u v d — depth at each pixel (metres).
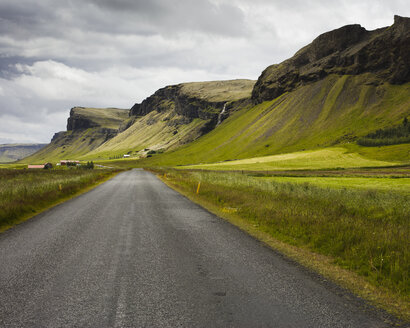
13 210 10.74
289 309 3.85
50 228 8.82
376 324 3.52
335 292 4.43
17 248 6.64
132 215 11.19
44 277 4.88
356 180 42.19
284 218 9.59
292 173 63.19
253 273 5.17
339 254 6.38
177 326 3.37
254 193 17.19
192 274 5.08
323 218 9.25
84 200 15.89
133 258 5.95
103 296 4.17
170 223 9.70
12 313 3.67
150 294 4.24
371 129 165.00
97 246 6.83
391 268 5.09
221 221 10.15
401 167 73.25
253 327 3.38
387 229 7.84
